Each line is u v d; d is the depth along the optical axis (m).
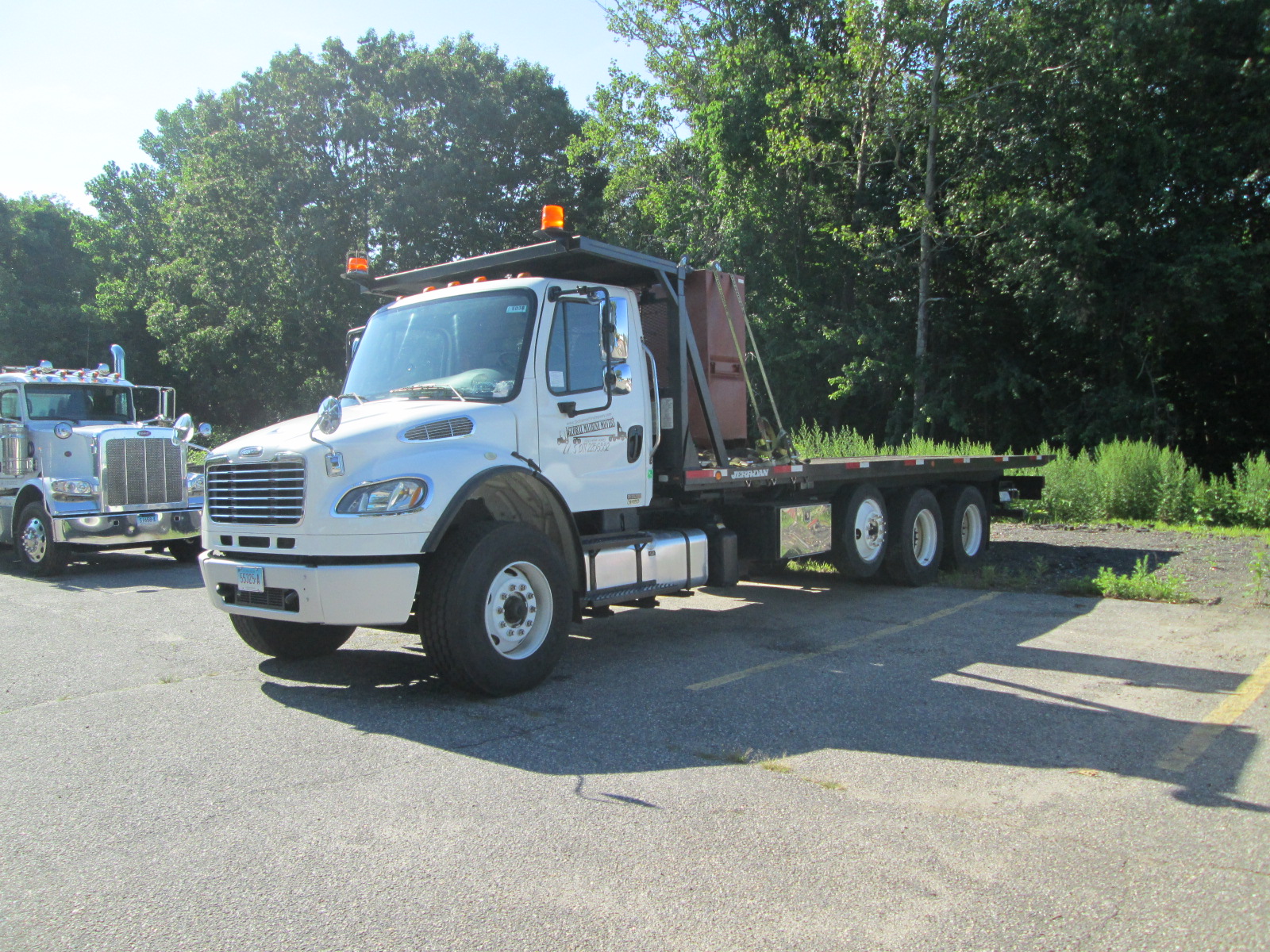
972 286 29.02
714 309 8.46
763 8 30.19
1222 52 24.03
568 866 3.40
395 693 5.98
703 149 30.27
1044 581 9.89
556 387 6.58
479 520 6.32
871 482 9.70
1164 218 24.72
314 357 36.69
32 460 12.95
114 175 50.81
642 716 5.33
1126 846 3.52
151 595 10.41
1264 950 2.79
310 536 5.58
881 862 3.41
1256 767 4.34
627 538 7.05
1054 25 24.88
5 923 3.05
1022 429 28.95
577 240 6.70
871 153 28.42
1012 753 4.61
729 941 2.87
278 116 33.62
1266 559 9.98
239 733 5.11
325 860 3.49
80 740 5.01
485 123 34.62
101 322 45.50
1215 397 28.11
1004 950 2.80
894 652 6.84
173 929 2.99
